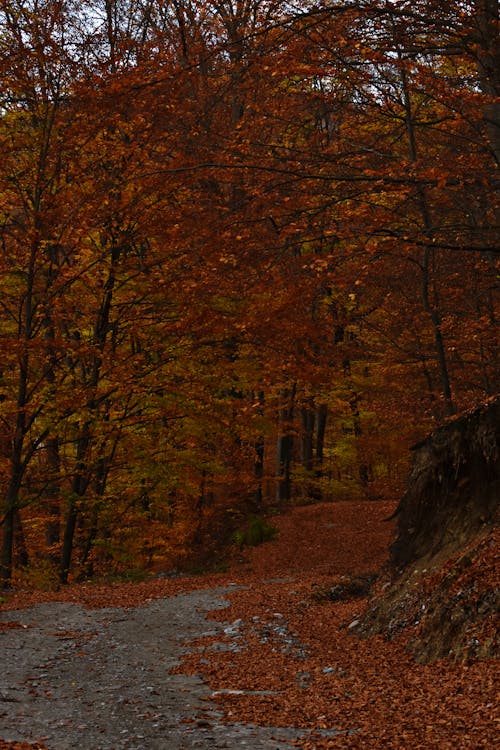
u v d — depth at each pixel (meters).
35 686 8.48
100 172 17.14
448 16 9.31
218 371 18.83
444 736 5.98
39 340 15.54
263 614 13.27
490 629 8.11
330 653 10.21
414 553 11.56
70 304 17.39
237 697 7.98
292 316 15.44
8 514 17.55
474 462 10.95
